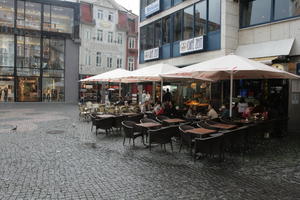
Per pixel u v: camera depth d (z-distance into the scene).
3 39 28.06
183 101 18.14
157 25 19.30
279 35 11.80
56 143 8.63
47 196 4.47
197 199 4.47
